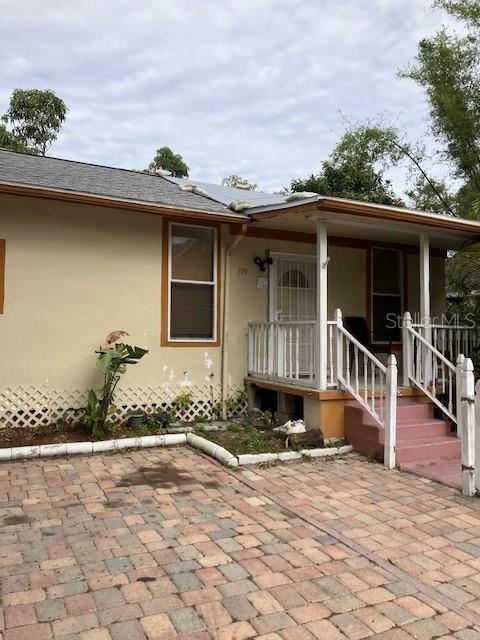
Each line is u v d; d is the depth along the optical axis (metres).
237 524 4.05
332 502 4.61
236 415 8.17
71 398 7.05
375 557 3.51
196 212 7.23
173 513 4.27
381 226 7.34
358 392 6.80
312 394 6.62
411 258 10.22
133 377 7.46
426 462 5.90
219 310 8.11
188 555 3.49
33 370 6.84
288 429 6.66
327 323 6.73
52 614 2.76
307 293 9.00
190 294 7.95
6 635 2.57
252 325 8.24
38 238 6.88
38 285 6.87
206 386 7.99
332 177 18.23
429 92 11.51
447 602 2.95
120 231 7.38
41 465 5.63
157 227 7.65
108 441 6.31
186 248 7.91
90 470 5.47
